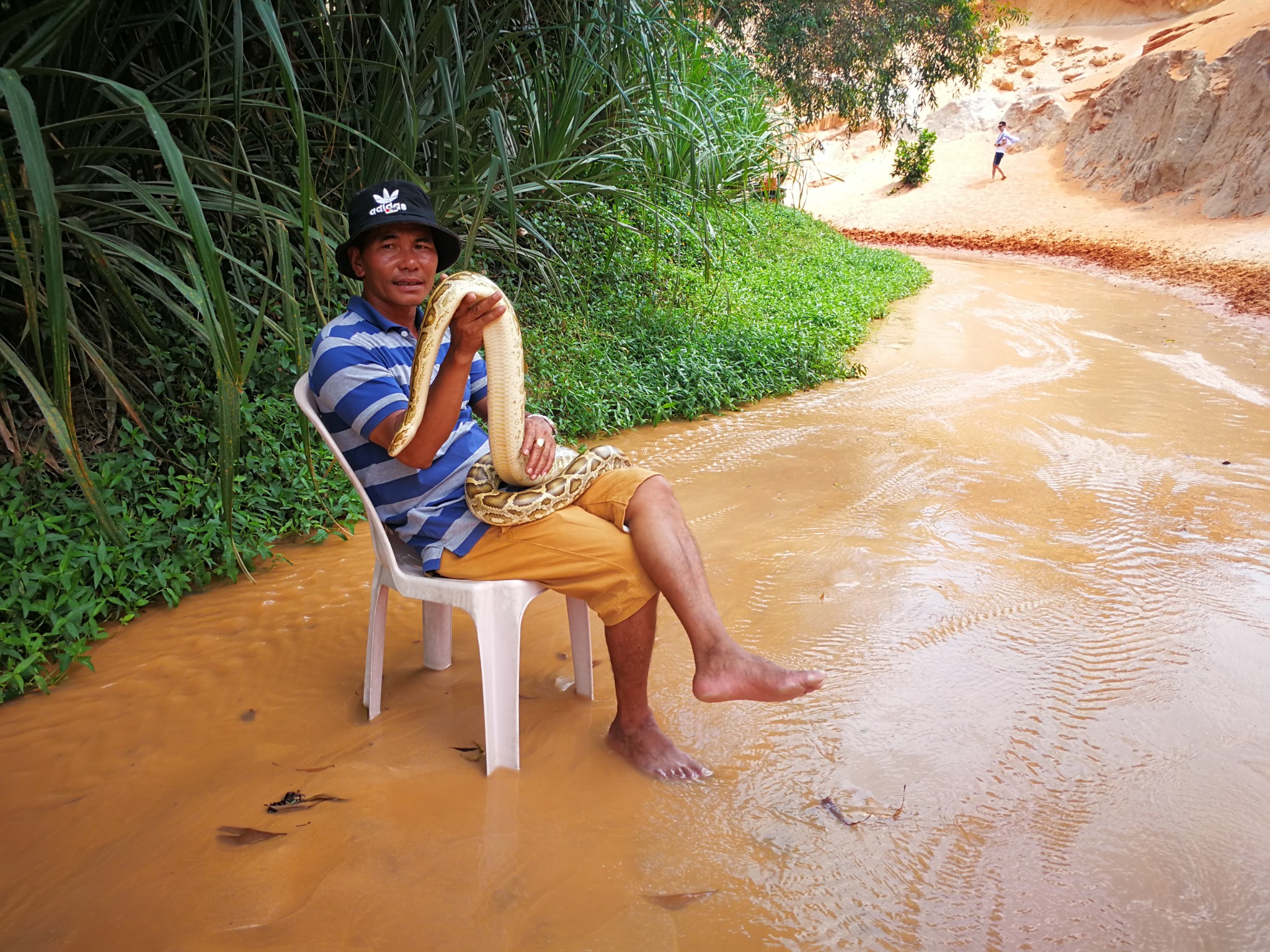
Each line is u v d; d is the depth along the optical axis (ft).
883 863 7.66
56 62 11.25
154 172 16.12
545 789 8.64
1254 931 6.93
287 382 16.49
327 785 8.68
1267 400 23.81
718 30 44.29
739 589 12.98
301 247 17.78
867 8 46.57
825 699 10.22
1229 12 87.45
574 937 6.85
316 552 14.34
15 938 6.86
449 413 7.93
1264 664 10.97
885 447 19.61
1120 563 13.79
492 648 8.66
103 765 9.08
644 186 28.12
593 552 8.51
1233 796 8.57
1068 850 7.84
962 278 53.01
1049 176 95.40
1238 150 72.08
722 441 20.11
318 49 18.37
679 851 7.80
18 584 11.05
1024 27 123.24
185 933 6.89
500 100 22.44
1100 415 22.21
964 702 10.16
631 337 24.80
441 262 9.75
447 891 7.30
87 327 15.12
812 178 118.32
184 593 12.89
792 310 31.63
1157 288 48.47
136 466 13.66
